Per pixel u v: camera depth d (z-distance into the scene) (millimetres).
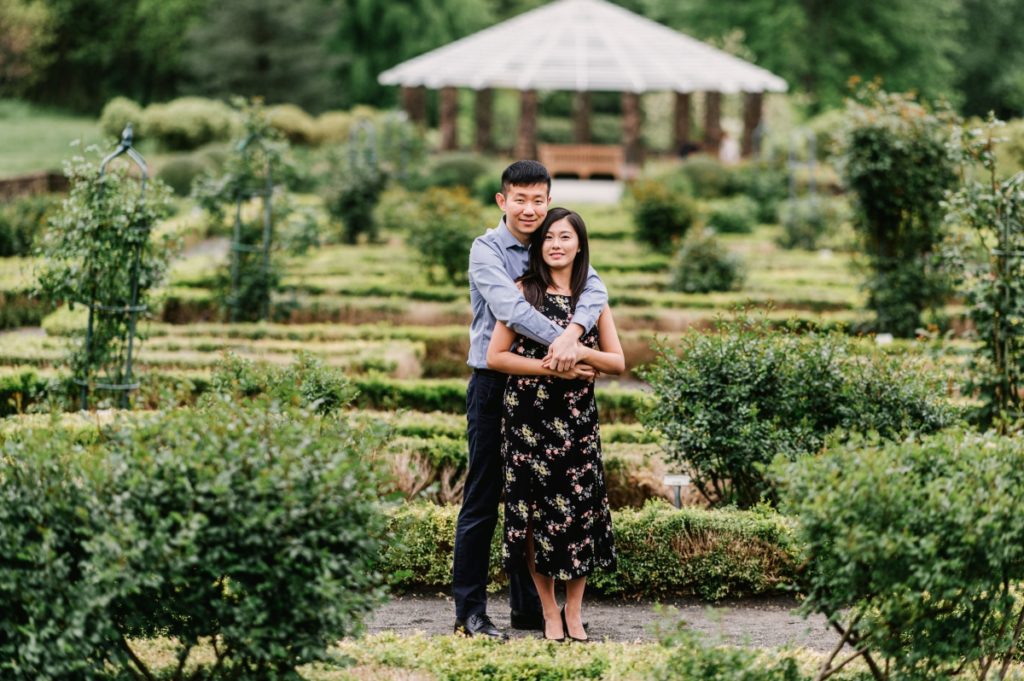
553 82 30469
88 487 4012
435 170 28844
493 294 5219
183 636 4188
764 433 6879
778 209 25562
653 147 50219
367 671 4742
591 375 5215
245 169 13719
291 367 6109
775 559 6512
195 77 44469
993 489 4230
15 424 6754
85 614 3938
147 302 9109
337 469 3969
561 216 5336
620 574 6508
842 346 7195
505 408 5320
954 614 4359
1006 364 8383
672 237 20125
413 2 46938
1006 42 48469
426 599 6426
